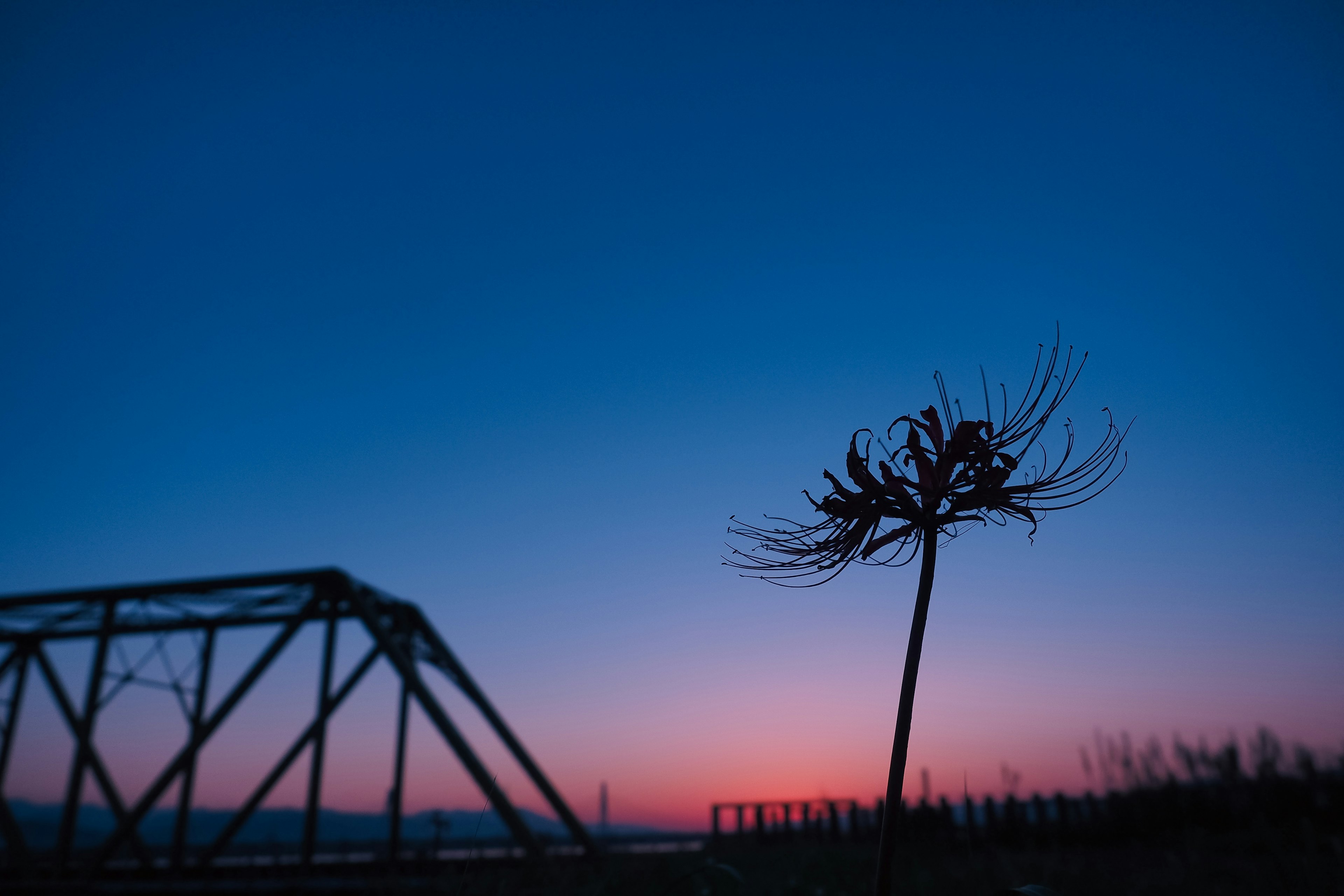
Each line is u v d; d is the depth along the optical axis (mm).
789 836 20250
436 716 18578
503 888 5859
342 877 14414
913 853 8242
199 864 18781
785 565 2793
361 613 20719
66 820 21031
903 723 2273
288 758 19734
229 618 22062
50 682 22984
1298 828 8070
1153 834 11961
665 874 6023
